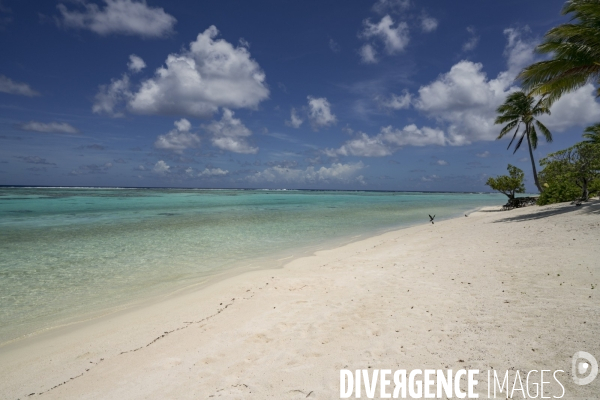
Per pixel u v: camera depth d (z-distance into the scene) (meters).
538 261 8.45
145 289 9.12
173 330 6.20
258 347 5.20
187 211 34.69
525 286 6.72
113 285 9.48
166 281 9.86
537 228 13.13
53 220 24.67
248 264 11.85
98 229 20.44
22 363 5.25
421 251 12.16
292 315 6.52
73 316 7.27
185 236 18.20
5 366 5.17
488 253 10.25
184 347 5.39
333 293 7.81
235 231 20.20
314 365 4.51
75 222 23.64
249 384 4.16
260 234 19.02
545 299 5.87
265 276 9.88
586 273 6.96
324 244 15.78
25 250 14.24
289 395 3.86
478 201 67.50
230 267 11.45
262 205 47.34
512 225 15.34
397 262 10.62
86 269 11.25
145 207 39.12
